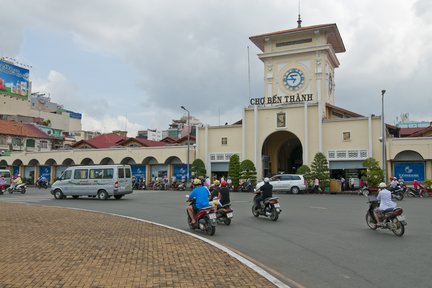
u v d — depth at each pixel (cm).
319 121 3925
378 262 859
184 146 4622
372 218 1330
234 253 924
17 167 5831
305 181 3544
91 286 636
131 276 701
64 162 5366
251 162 4006
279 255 945
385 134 3675
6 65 7044
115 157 4981
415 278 729
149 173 4834
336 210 1986
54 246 977
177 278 693
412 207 2148
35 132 6669
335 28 4416
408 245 1054
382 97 3512
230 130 4416
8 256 859
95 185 2716
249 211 1988
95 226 1352
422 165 3522
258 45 4906
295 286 681
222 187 1538
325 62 4528
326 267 820
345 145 3838
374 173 3294
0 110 6950
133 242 1049
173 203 2431
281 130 4109
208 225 1253
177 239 1112
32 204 2289
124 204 2356
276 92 4647
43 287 629
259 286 655
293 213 1859
